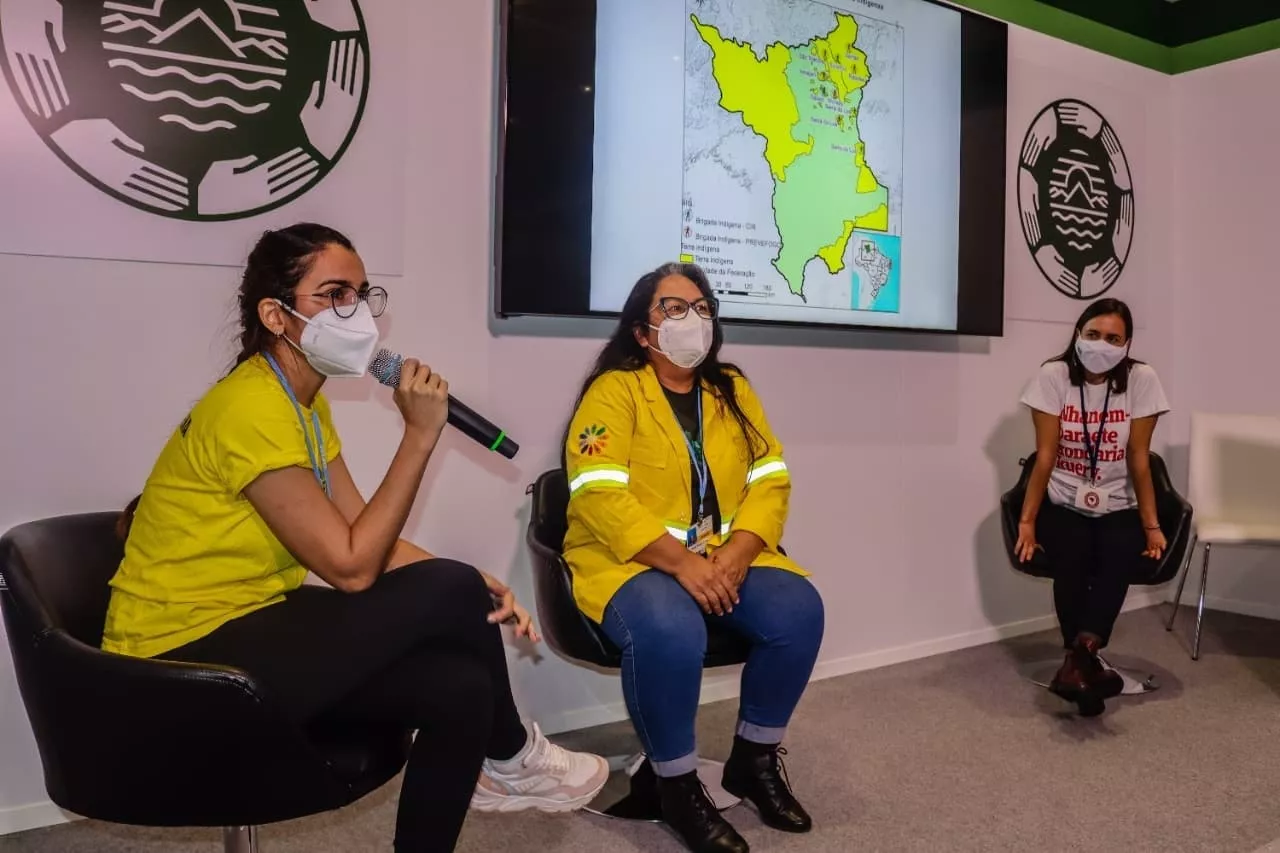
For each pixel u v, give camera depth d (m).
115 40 1.94
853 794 2.14
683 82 2.60
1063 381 2.95
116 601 1.36
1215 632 3.57
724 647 1.97
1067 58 3.64
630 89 2.51
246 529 1.34
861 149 2.95
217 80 2.04
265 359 1.43
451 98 2.35
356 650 1.27
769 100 2.76
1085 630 2.66
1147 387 2.90
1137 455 2.88
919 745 2.43
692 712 1.86
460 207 2.37
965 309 3.21
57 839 1.91
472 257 2.39
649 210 2.55
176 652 1.29
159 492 1.36
